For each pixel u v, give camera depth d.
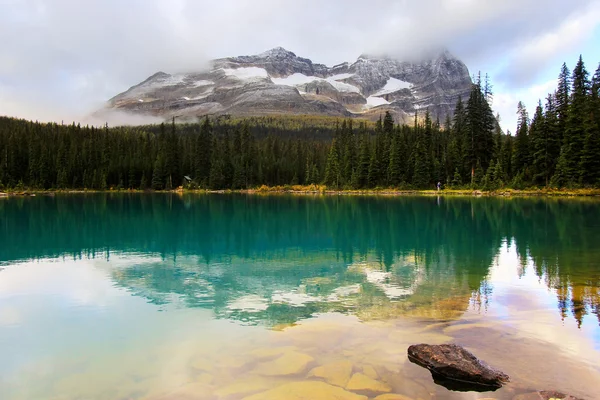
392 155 92.69
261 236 28.80
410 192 86.56
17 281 16.47
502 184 74.31
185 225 35.84
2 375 8.67
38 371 8.83
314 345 9.73
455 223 35.12
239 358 9.13
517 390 7.53
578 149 65.56
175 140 124.75
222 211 50.59
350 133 125.88
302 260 20.22
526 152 75.81
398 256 21.02
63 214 46.50
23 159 119.25
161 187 119.00
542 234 27.95
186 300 13.80
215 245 25.00
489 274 16.80
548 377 7.97
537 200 57.94
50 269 18.55
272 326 11.19
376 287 15.06
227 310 12.67
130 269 18.44
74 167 120.81
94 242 26.38
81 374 8.65
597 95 68.12
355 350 9.39
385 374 8.18
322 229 32.44
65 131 136.50
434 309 12.41
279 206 58.44
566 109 70.88
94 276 17.20
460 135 88.12
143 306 13.22
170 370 8.69
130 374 8.57
